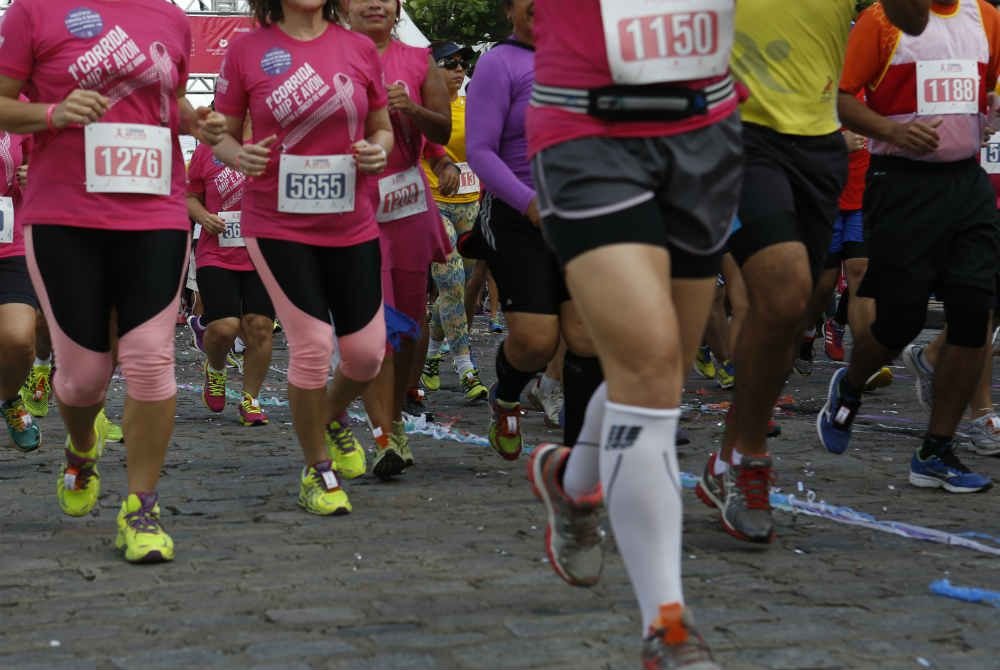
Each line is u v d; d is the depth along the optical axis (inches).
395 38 485.4
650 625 222.1
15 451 543.8
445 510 406.3
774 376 342.0
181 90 374.0
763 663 245.0
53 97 340.8
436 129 465.1
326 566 329.1
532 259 421.1
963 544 350.0
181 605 292.0
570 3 237.6
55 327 347.3
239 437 587.5
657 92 235.3
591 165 230.2
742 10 346.0
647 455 222.1
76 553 348.8
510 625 272.1
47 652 257.1
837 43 350.9
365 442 565.0
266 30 405.1
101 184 337.7
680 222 243.1
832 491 436.5
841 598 292.2
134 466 345.4
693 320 258.4
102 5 344.2
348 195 401.7
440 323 780.0
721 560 331.3
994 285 432.1
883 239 443.2
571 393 366.3
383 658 250.2
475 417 658.8
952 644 258.1
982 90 435.2
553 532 275.1
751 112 345.7
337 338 419.8
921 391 537.3
